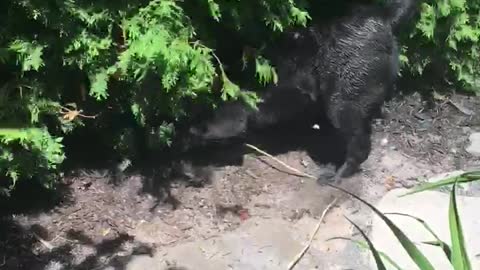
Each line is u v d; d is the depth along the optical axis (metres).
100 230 1.89
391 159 2.26
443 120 2.46
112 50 1.82
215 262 1.80
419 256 1.02
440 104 2.53
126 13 1.79
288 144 2.26
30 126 1.75
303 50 2.01
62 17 1.71
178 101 1.87
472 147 2.34
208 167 2.14
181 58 1.68
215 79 1.97
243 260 1.82
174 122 2.07
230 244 1.87
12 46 1.68
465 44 2.51
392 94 2.43
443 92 2.58
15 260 1.77
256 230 1.93
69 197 1.99
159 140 2.03
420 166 2.23
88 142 2.11
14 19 1.70
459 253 1.01
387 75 2.00
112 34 1.81
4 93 1.73
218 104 2.07
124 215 1.95
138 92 1.85
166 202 2.01
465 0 2.39
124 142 2.06
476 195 2.10
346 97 2.00
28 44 1.70
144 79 1.78
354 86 1.98
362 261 1.83
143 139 2.09
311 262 1.82
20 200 1.95
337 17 1.95
